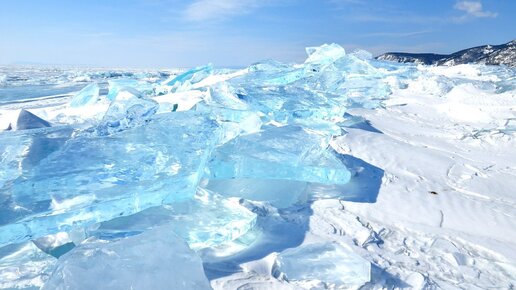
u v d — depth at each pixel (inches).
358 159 162.9
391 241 98.6
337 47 415.8
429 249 95.3
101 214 84.1
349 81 341.1
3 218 80.1
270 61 396.8
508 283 82.4
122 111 139.9
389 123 240.8
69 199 86.8
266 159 121.0
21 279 71.5
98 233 84.1
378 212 115.8
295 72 327.6
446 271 85.1
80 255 64.4
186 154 109.6
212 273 77.4
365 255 88.0
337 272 75.9
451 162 172.9
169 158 107.3
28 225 76.7
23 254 80.2
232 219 93.2
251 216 95.9
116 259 64.2
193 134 124.5
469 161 178.4
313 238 94.4
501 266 89.7
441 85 352.8
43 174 97.1
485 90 350.0
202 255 83.8
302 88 260.4
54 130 134.1
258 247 88.5
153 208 97.0
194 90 294.5
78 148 113.8
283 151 130.8
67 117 223.1
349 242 94.0
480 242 100.9
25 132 128.8
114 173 99.2
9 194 90.5
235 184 121.4
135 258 65.3
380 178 144.6
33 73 1865.2
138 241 69.6
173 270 64.8
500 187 147.9
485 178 156.9
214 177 115.3
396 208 119.5
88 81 1051.3
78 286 57.9
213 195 106.3
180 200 95.3
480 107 275.0
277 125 185.0
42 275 73.0
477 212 121.6
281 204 114.8
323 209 114.0
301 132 155.6
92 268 61.3
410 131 227.5
